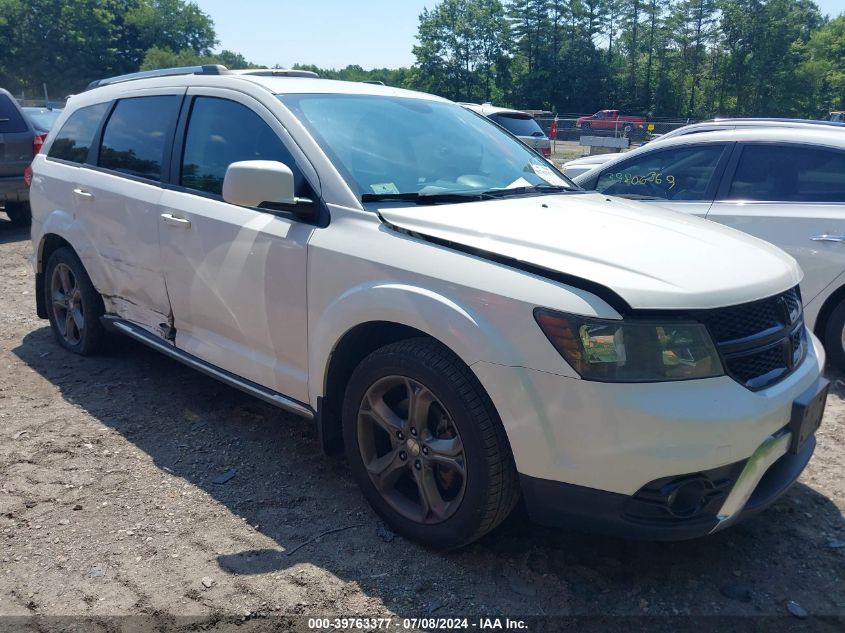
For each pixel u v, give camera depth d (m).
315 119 3.41
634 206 3.50
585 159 8.70
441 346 2.71
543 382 2.40
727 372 2.43
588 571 2.79
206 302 3.66
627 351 2.34
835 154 4.91
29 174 5.12
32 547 2.88
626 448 2.33
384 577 2.72
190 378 4.68
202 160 3.77
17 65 74.38
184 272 3.75
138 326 4.34
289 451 3.73
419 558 2.84
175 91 4.07
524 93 78.94
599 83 78.38
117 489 3.32
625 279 2.41
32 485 3.34
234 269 3.43
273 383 3.42
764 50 71.94
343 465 3.59
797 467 2.78
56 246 5.02
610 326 2.34
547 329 2.39
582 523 2.49
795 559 2.89
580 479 2.42
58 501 3.21
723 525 2.50
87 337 4.82
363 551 2.88
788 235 4.92
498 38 79.81
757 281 2.61
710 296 2.42
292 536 2.98
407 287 2.71
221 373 3.69
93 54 77.19
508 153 3.95
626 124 35.19
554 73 78.25
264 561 2.81
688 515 2.44
